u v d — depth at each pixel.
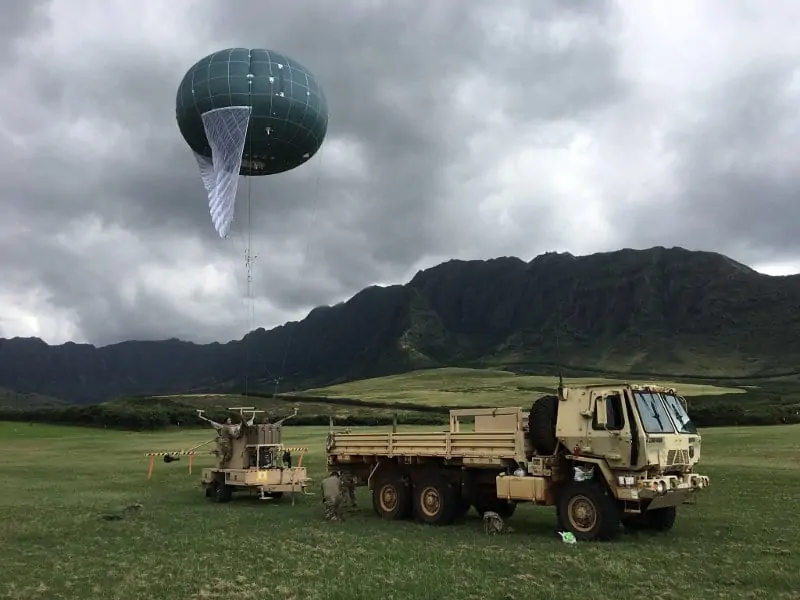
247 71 25.38
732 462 29.16
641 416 13.83
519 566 11.18
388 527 16.03
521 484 14.96
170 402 92.62
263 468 21.58
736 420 61.88
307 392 134.62
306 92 26.19
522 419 16.05
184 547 13.40
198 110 26.14
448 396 111.06
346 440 18.97
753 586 9.84
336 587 9.83
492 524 14.90
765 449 34.19
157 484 27.20
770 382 162.00
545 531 15.26
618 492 13.59
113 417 77.88
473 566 11.24
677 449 14.20
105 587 10.20
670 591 9.55
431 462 17.22
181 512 18.98
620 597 9.28
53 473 31.55
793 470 25.58
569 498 14.19
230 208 24.11
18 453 45.06
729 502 18.64
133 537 14.75
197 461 38.44
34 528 15.92
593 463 14.08
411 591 9.61
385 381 163.88
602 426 14.05
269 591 9.69
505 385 133.75
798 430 46.69
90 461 38.66
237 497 23.27
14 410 84.50
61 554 12.91
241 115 25.47
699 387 121.56
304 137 27.03
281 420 23.12
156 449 47.00
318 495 23.55
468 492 16.44
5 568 11.62
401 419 67.62
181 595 9.61
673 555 12.02
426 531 15.31
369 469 18.70
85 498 22.25
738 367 190.75
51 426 77.62
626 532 14.65
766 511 17.06
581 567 11.05
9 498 22.09
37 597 9.67
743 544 13.05
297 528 15.88
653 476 13.73
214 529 15.82
